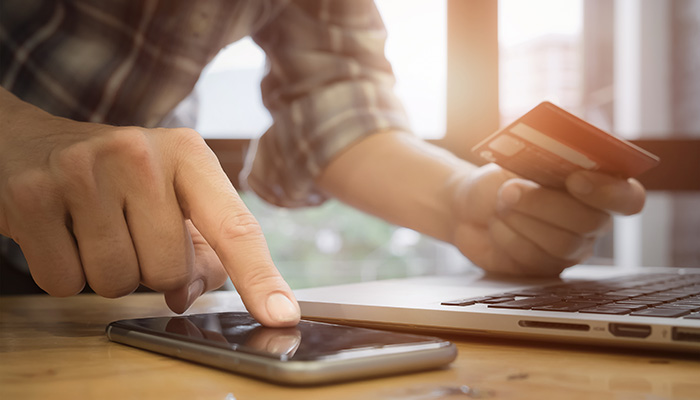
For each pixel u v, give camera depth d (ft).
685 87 6.14
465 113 4.55
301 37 3.28
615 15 5.77
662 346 1.22
